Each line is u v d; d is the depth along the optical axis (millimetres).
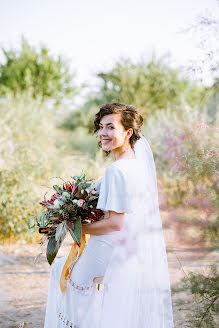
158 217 2273
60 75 15906
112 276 2096
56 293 2357
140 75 11414
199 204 2934
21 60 15133
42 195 6082
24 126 7320
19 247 5582
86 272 2203
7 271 4527
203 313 2654
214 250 2854
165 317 2203
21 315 3256
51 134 8008
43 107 8641
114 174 2129
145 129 7281
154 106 10812
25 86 14461
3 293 3799
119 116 2279
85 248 2260
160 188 4715
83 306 2188
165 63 11109
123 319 2049
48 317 2389
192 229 2910
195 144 3510
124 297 2076
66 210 2168
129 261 2125
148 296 2133
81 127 13492
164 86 10719
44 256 5211
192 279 2736
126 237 2158
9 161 6168
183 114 5371
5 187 5922
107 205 2090
